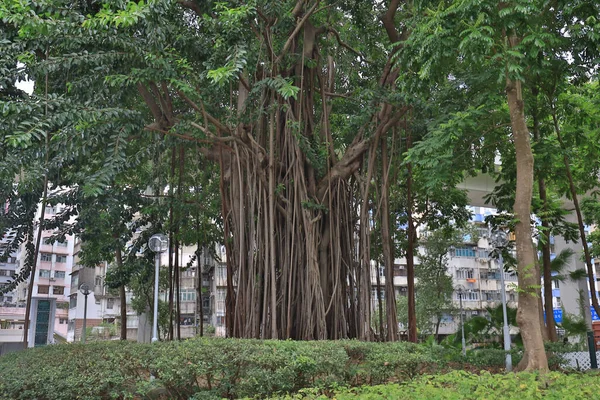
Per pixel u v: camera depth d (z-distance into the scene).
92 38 8.38
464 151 10.58
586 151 12.16
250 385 6.01
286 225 9.96
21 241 11.93
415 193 15.52
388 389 5.10
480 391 4.89
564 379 5.45
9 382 6.17
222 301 29.80
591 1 7.86
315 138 11.02
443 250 24.61
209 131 9.68
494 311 14.66
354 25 11.96
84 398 6.12
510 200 12.30
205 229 13.80
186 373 6.24
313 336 9.34
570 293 19.34
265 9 9.92
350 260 10.43
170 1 8.41
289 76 10.61
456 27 6.89
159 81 8.65
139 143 12.35
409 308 13.89
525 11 6.44
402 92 9.74
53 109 8.23
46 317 23.09
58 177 11.14
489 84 9.35
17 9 7.74
